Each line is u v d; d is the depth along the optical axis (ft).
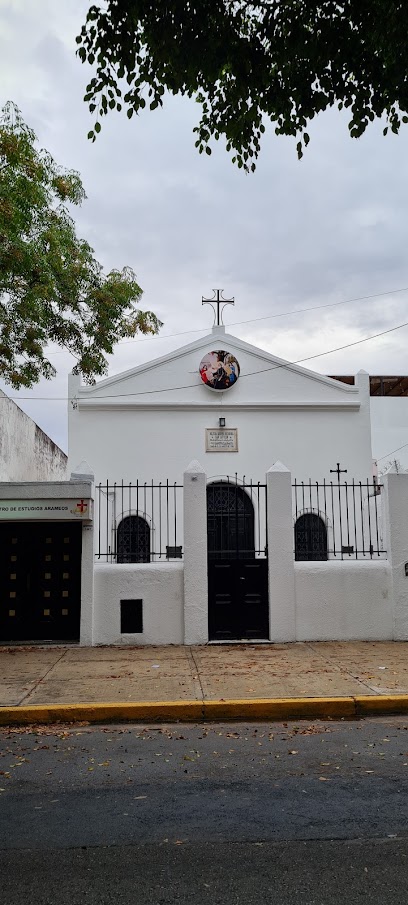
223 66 22.89
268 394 66.08
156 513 62.08
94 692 27.27
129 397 64.80
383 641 37.73
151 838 14.40
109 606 37.55
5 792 17.40
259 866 13.08
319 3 21.39
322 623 37.81
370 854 13.51
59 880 12.63
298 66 22.63
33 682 28.91
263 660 32.91
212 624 37.81
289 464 65.05
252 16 21.91
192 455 64.39
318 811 15.74
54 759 20.35
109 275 46.85
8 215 36.17
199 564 37.73
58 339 45.83
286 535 38.04
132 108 22.59
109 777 18.53
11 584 38.04
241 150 24.36
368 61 22.39
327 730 23.41
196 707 25.29
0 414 51.37
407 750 20.84
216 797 16.80
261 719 25.22
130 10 20.70
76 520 37.14
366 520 62.49
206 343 66.03
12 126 37.37
